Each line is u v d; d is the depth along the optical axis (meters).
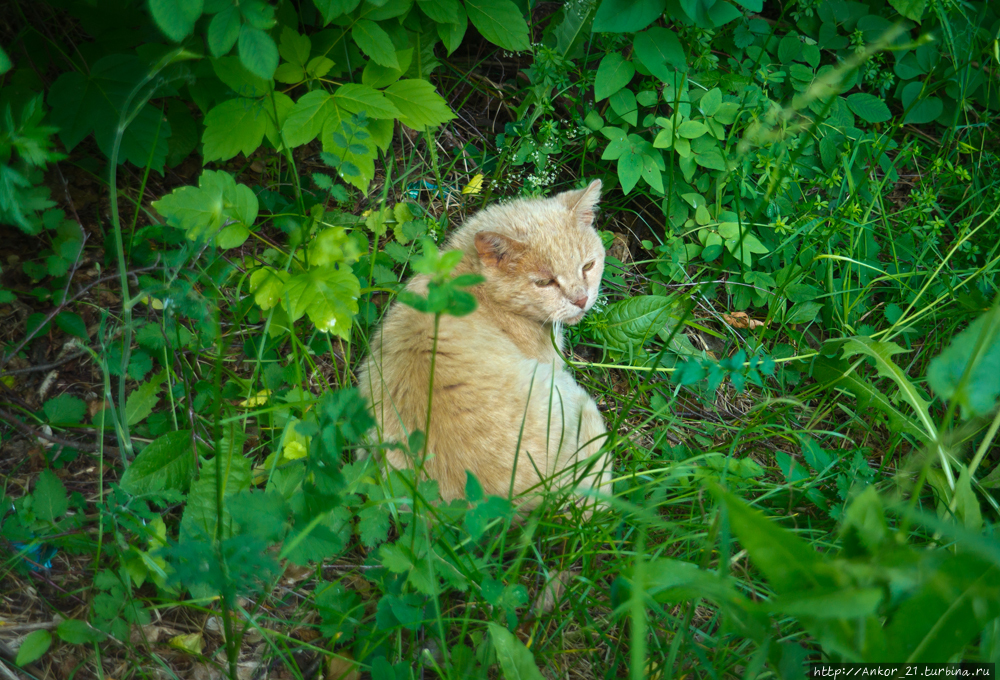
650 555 2.47
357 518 2.64
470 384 2.77
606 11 3.48
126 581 2.13
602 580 2.57
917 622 1.52
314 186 3.73
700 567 2.30
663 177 3.94
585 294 3.42
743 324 3.83
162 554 1.88
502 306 3.38
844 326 3.64
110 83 2.82
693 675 2.25
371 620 2.34
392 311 3.17
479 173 4.07
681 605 2.46
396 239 3.61
